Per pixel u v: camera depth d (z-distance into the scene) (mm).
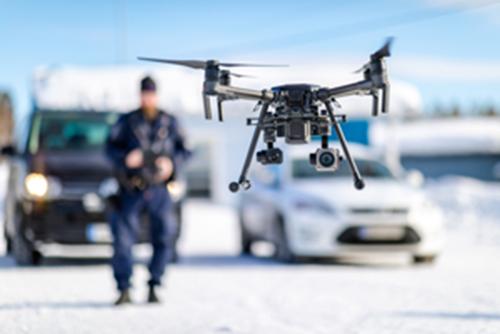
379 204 11180
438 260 12328
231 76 3812
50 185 10516
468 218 21391
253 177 13273
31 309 6809
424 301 7645
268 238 12336
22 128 12164
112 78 28578
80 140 11547
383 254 13641
